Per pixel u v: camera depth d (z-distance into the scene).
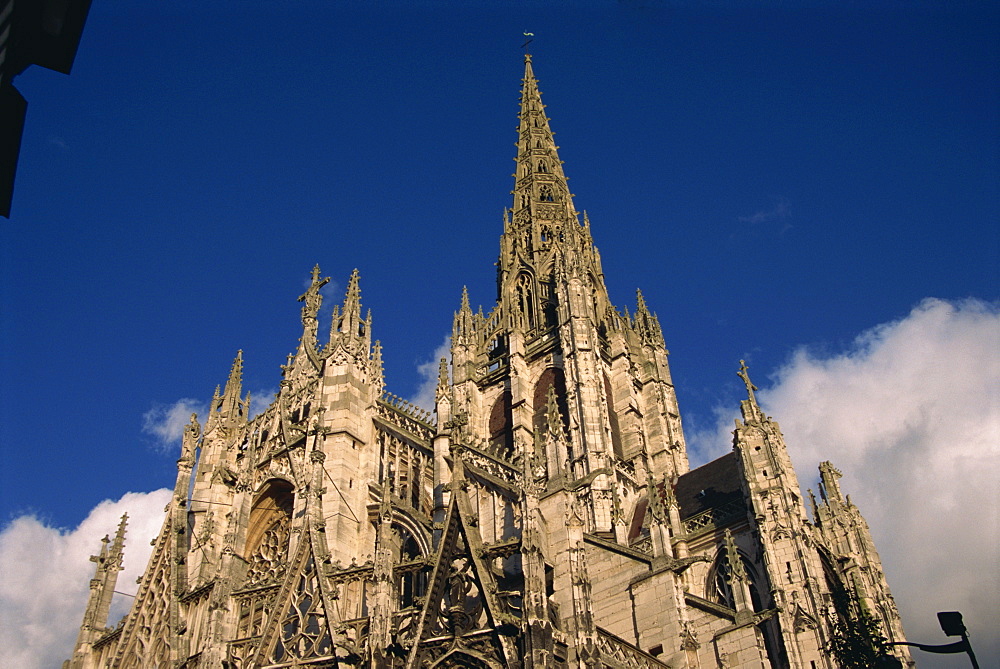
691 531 77.25
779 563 65.81
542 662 38.56
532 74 152.88
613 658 47.62
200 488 65.56
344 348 66.56
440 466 57.62
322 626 45.53
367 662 41.72
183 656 51.59
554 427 51.94
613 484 79.81
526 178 131.75
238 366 75.38
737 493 79.81
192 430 69.44
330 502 58.09
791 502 68.50
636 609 54.78
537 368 100.62
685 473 94.56
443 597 44.19
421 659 41.38
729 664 56.50
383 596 43.75
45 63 14.29
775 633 62.78
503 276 118.81
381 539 45.91
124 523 69.56
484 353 107.94
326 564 48.19
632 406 98.31
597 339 99.31
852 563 76.06
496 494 55.19
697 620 59.25
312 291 77.75
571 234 112.44
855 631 54.84
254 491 63.16
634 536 82.62
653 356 106.62
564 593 44.38
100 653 62.34
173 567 58.56
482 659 40.31
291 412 68.12
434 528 54.34
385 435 64.69
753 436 73.62
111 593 66.19
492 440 98.25
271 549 61.62
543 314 109.94
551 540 46.69
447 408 61.88
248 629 48.69
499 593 43.00
